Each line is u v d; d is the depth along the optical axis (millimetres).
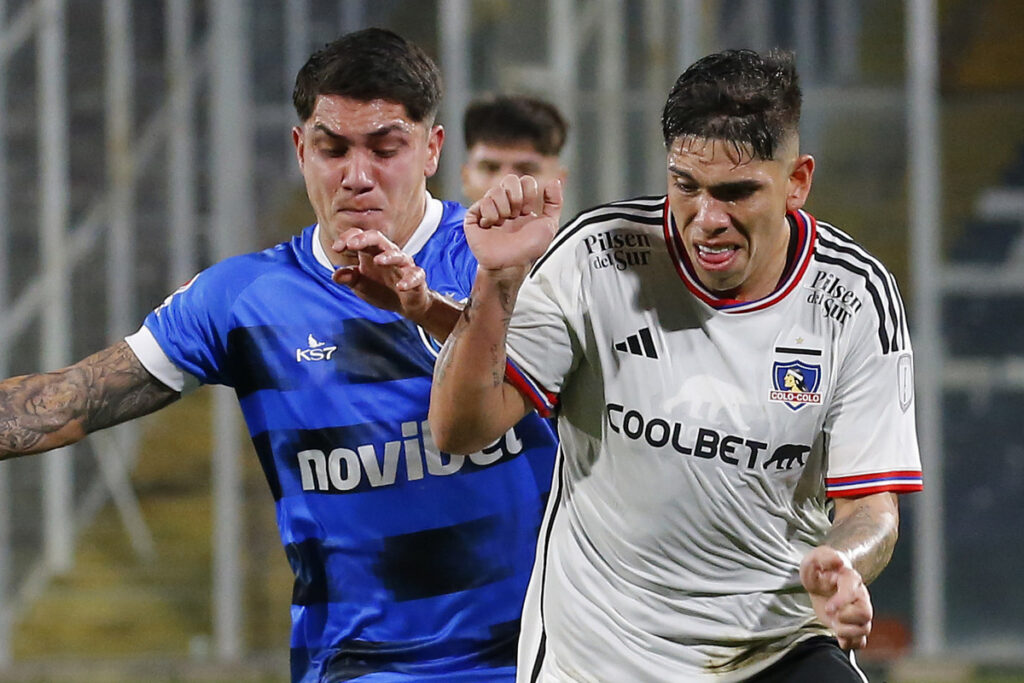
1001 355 33844
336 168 11633
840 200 33781
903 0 33469
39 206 33938
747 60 9930
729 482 10695
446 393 10117
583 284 10758
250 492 32656
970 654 32531
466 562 12273
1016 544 33094
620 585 11070
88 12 34094
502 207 9727
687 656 11039
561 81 32188
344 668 12297
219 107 33219
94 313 33875
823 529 11250
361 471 12180
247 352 12344
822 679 10758
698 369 10648
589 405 10984
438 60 32906
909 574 32844
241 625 32312
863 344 10734
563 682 11227
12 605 33125
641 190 32156
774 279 10641
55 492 33625
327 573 12438
